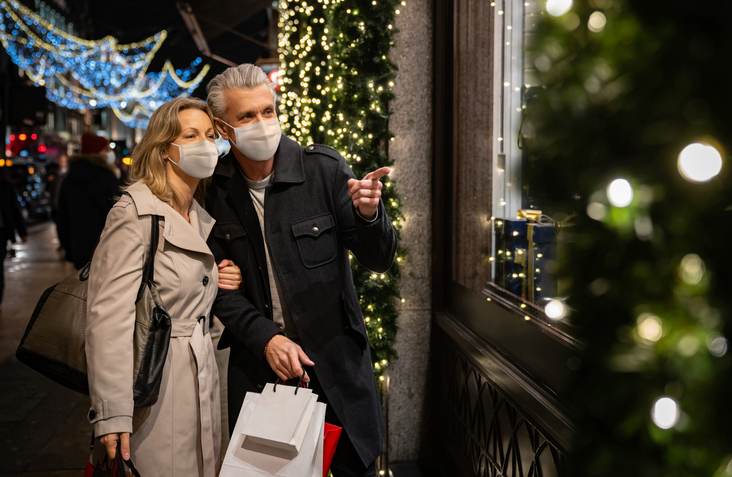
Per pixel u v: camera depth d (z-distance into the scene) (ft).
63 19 132.87
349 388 8.50
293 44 17.66
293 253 8.47
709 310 2.73
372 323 14.30
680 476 2.82
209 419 7.90
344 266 8.84
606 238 2.96
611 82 2.85
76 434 17.02
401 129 14.99
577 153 2.95
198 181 8.33
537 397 8.18
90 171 23.53
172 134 7.91
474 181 12.46
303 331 8.41
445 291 14.88
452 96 14.30
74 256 23.54
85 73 120.78
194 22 36.17
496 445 10.65
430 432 15.35
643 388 2.88
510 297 10.17
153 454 7.52
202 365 7.89
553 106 3.01
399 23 14.90
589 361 3.11
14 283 37.65
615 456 3.00
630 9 2.82
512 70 9.57
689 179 2.62
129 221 7.60
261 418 7.35
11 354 23.68
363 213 8.08
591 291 3.05
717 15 2.65
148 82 132.87
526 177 3.20
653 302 2.83
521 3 9.07
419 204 15.10
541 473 8.51
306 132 15.78
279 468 7.20
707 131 2.64
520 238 9.65
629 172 2.82
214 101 8.26
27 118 52.21
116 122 185.37
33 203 78.89
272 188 8.61
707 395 2.75
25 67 87.45
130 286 7.44
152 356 7.39
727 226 2.67
